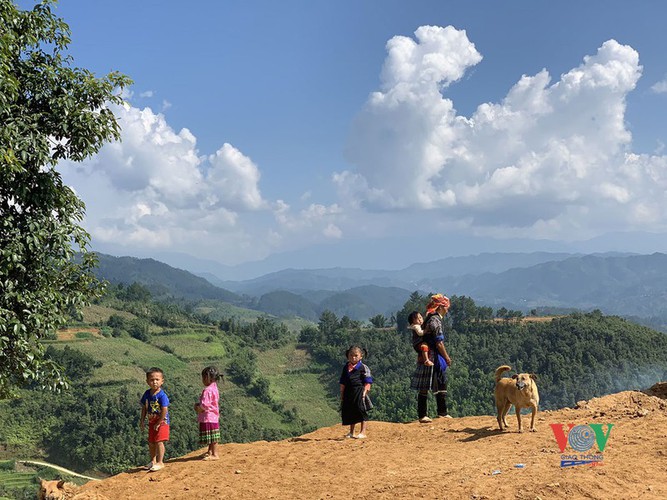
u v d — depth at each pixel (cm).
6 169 1178
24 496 11712
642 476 603
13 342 1294
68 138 1342
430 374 1100
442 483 645
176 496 709
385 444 922
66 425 15988
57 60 1388
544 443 805
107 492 749
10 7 1248
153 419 861
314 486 702
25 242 1254
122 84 1416
